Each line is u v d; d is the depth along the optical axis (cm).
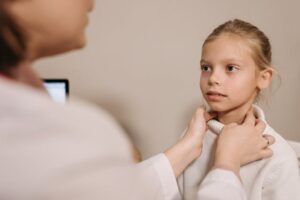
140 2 105
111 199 28
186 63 105
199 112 72
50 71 111
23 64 36
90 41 109
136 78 109
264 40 74
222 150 60
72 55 110
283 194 64
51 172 26
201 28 103
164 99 108
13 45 33
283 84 100
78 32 38
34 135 26
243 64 69
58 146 26
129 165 30
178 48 105
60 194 26
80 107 30
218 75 70
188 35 104
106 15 107
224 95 70
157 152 112
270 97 98
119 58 109
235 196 52
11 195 26
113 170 28
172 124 109
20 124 26
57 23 35
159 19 105
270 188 65
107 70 110
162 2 104
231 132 63
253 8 100
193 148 67
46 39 36
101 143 28
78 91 111
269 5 99
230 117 72
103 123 29
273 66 93
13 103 27
